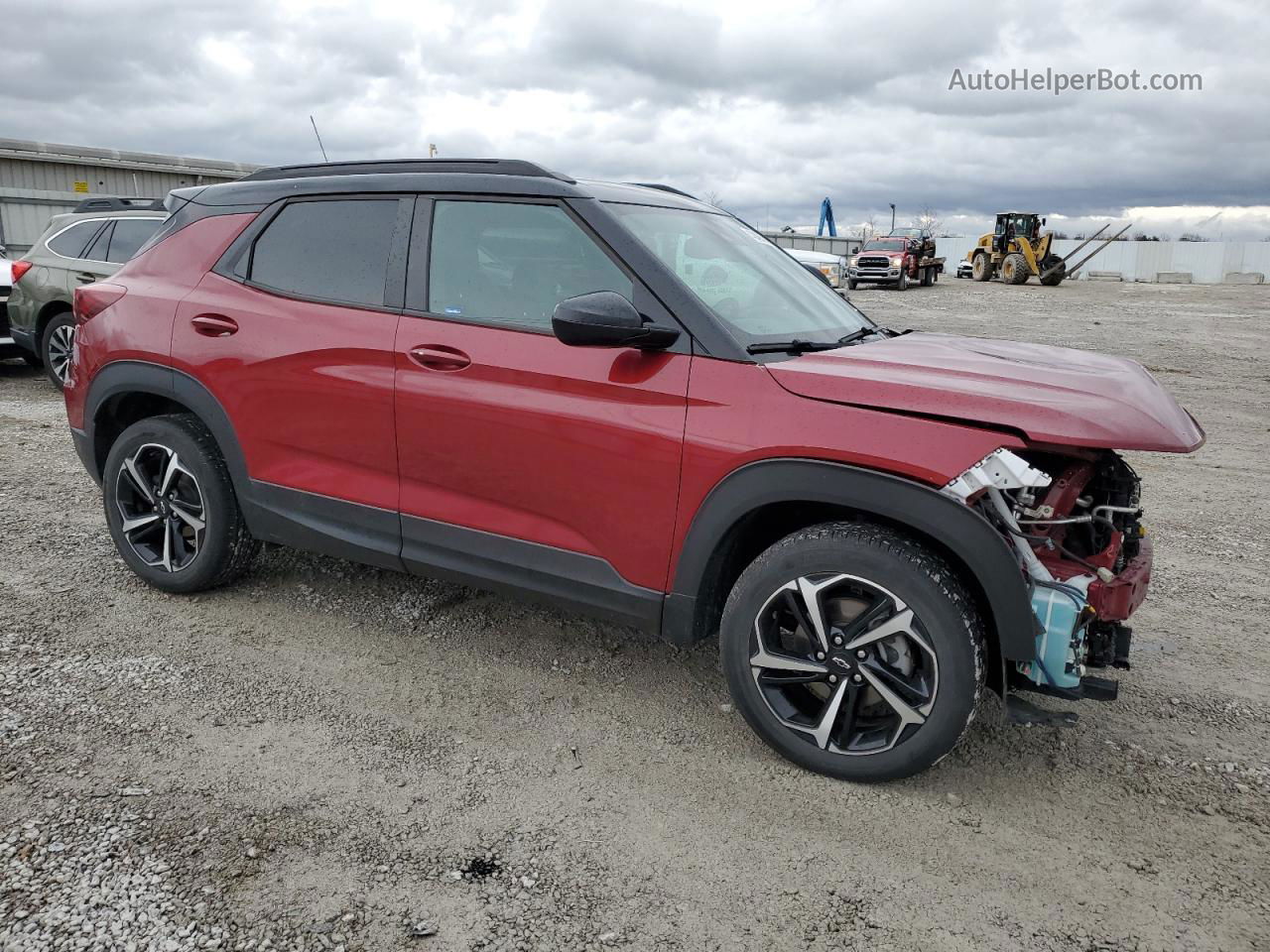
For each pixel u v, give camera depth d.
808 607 2.78
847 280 31.81
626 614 3.10
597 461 3.01
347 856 2.45
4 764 2.79
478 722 3.18
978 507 2.65
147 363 3.88
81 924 2.16
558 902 2.32
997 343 3.66
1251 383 11.94
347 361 3.43
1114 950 2.22
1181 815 2.77
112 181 16.89
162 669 3.44
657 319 2.96
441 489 3.35
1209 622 4.26
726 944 2.20
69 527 4.96
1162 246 50.59
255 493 3.74
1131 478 3.00
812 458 2.70
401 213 3.46
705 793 2.81
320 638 3.76
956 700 2.63
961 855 2.56
